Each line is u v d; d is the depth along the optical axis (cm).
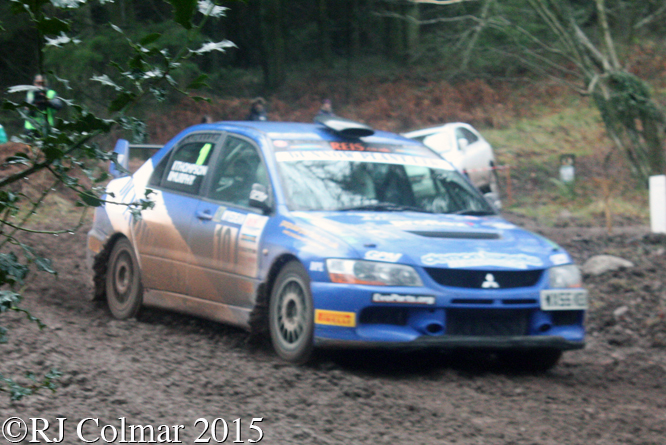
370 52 5969
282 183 848
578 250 1675
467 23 2920
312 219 799
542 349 819
